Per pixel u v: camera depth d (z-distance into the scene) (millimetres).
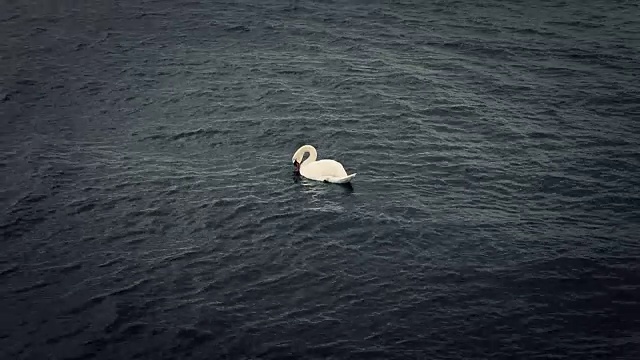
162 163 41156
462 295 30984
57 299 30750
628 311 30109
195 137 43812
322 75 51156
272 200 37781
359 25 58875
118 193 38219
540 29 58125
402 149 42750
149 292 31250
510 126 45094
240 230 35438
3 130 44219
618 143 43250
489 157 41906
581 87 49781
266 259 33406
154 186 38875
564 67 52500
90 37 56594
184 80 50406
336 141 43562
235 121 45531
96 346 28328
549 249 33875
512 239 34656
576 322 29531
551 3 62812
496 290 31266
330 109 46938
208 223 35938
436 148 42812
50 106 47156
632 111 46875
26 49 54562
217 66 52281
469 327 29250
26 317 29719
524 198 38250
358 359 27703
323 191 38688
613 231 35375
